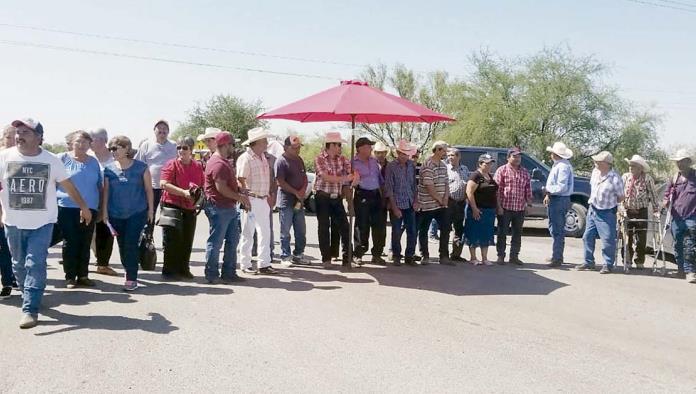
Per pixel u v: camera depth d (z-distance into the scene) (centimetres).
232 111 4384
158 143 855
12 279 615
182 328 513
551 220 920
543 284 771
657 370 463
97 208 648
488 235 897
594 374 447
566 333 553
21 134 511
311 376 416
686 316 638
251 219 761
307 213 1775
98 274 730
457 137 3788
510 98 3803
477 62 3875
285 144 828
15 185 510
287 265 825
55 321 523
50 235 528
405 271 818
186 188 705
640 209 910
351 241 823
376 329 533
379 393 391
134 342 472
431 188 855
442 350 484
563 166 901
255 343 481
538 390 409
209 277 693
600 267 933
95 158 659
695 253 827
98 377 401
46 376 400
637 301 698
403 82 4372
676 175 867
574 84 3550
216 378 407
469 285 744
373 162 845
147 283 688
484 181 888
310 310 586
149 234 732
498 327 560
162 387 388
